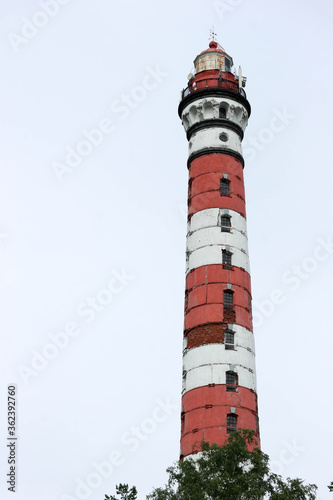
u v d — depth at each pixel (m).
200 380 75.25
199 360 76.50
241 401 73.88
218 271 81.44
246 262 84.25
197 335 78.31
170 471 55.38
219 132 90.94
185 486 53.00
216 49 98.81
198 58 98.88
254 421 74.12
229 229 84.81
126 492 57.97
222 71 95.62
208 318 78.50
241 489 52.25
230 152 90.00
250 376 76.44
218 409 72.81
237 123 92.62
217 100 91.81
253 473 53.66
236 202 87.12
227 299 80.31
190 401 75.00
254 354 78.88
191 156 91.25
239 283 81.62
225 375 75.06
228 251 82.94
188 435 73.12
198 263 82.94
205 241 83.81
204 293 80.44
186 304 82.62
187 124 95.31
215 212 85.38
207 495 54.59
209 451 57.59
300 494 53.12
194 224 86.12
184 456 72.31
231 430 71.75
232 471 54.78
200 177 88.56
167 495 53.22
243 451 55.22
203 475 54.28
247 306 81.06
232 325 78.19
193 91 93.56
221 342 76.94
